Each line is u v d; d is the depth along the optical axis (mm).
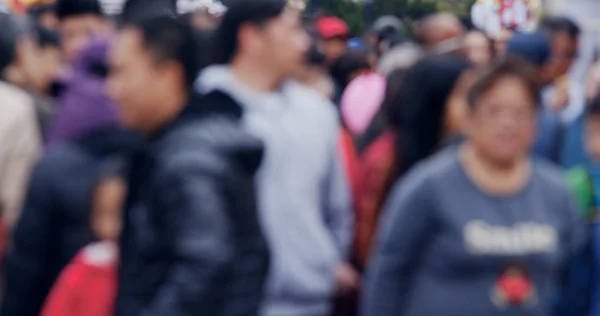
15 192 6664
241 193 4648
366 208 6996
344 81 10234
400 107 6773
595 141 6219
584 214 5988
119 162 5434
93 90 5715
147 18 4746
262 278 4762
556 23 9055
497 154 5441
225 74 6023
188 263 4438
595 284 5977
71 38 8836
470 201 5473
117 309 4703
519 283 5453
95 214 5531
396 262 5586
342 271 6641
